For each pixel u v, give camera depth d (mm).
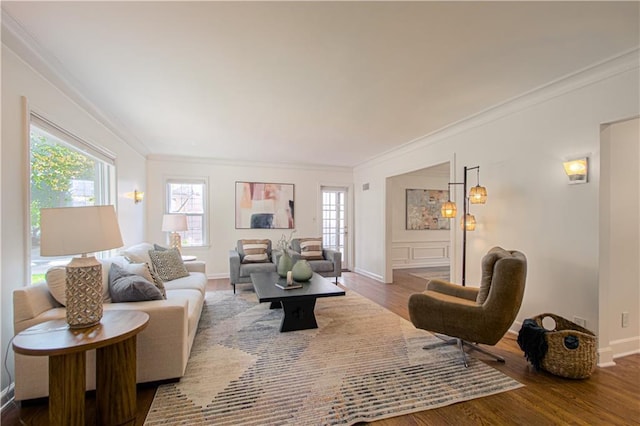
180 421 1747
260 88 2750
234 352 2646
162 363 2088
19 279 2008
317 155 5680
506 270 2244
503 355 2604
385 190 5590
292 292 3139
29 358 1830
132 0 1615
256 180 6246
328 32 1920
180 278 3643
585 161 2479
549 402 1943
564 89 2627
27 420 1743
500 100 3031
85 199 3258
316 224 6656
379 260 5805
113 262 2674
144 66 2346
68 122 2674
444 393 2033
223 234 6020
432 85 2688
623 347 2625
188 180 5809
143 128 3941
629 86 2229
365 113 3406
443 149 4113
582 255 2518
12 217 1958
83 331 1620
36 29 1872
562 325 2561
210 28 1876
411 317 2662
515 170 3078
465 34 1940
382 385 2125
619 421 1761
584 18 1778
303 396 1994
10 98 1940
